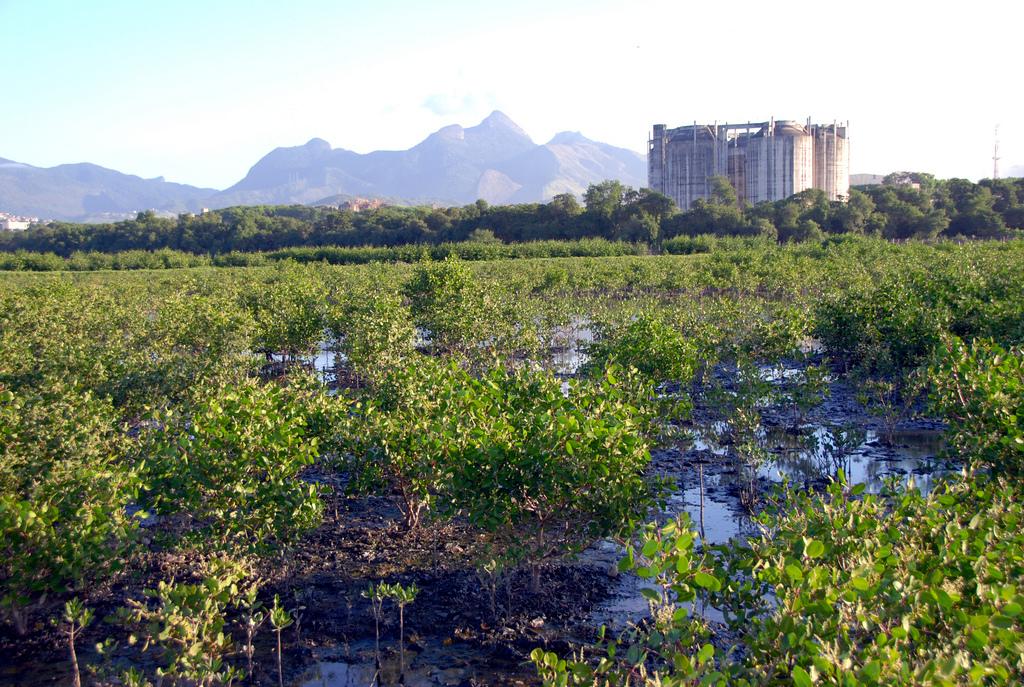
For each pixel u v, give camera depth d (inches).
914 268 1325.0
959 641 210.5
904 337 807.1
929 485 571.8
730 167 5644.7
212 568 336.2
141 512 383.9
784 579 238.2
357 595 419.5
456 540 483.8
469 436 406.3
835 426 675.4
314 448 429.4
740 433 645.9
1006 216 3732.8
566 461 380.8
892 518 272.8
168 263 2901.1
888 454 658.8
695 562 274.1
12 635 378.9
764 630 228.8
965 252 1681.8
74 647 368.8
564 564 451.8
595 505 384.8
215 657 313.1
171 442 442.0
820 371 743.1
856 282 1323.8
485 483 383.2
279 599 414.3
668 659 247.8
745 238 3117.6
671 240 3006.9
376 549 475.5
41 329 900.0
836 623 212.2
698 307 1249.4
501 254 2780.5
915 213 3540.8
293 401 503.5
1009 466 394.9
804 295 1501.0
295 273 1690.5
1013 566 243.0
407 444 448.8
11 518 339.6
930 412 508.1
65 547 346.3
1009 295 913.5
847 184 6067.9
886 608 221.0
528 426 403.2
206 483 399.2
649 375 692.7
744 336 940.6
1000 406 410.3
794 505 304.3
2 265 2741.1
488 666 352.8
